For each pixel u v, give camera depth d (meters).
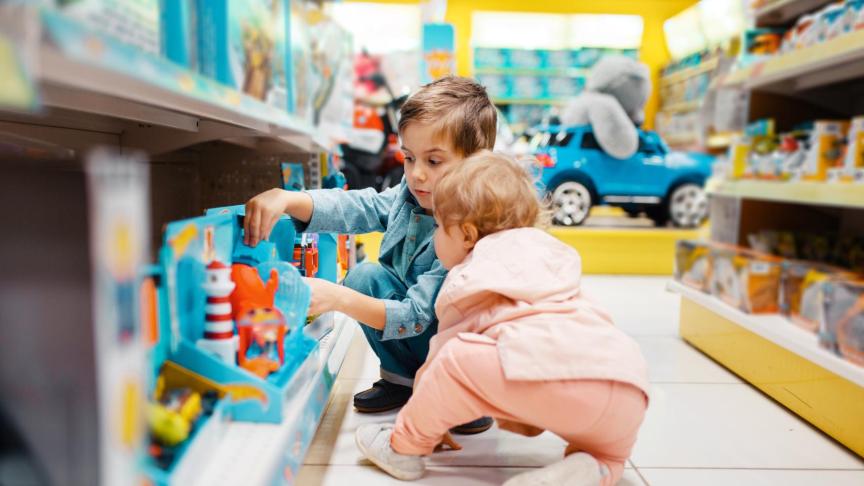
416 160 1.25
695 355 1.99
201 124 1.42
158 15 0.65
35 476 0.51
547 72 4.18
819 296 1.57
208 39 0.79
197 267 0.89
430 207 1.27
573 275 1.06
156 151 1.45
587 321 0.99
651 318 2.49
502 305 1.02
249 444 0.80
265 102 1.01
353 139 2.40
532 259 1.04
